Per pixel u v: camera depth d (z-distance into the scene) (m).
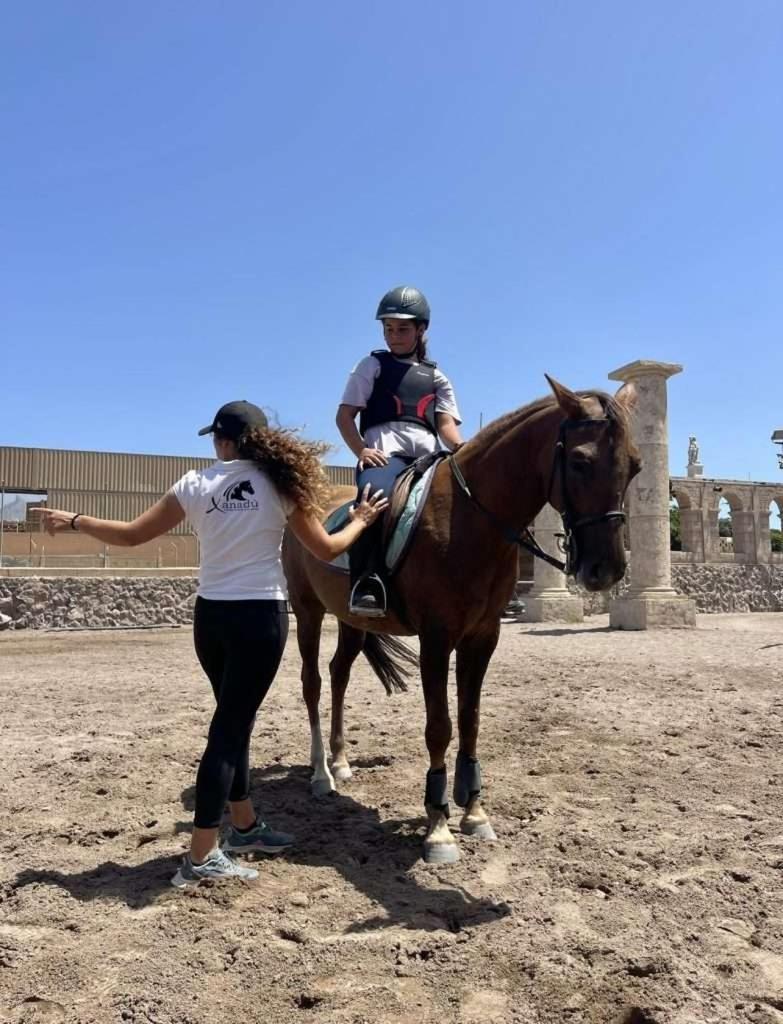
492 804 5.28
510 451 4.48
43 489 28.36
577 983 3.10
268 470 4.04
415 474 4.91
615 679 10.53
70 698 9.47
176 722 7.89
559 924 3.60
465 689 4.84
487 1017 2.93
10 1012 2.94
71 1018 2.91
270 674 3.99
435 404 5.59
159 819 5.03
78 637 18.73
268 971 3.21
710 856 4.39
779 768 6.15
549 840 4.60
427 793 4.48
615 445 3.95
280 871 4.22
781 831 4.78
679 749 6.72
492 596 4.59
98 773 6.00
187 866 4.02
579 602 21.86
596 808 5.23
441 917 3.70
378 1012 2.96
